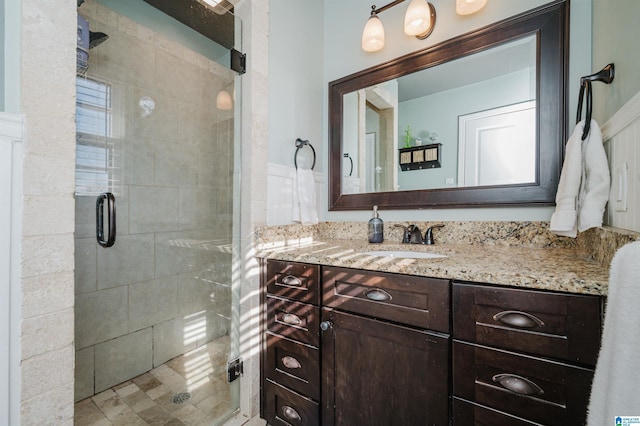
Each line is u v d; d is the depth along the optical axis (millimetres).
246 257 1288
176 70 1557
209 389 1363
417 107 1451
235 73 1350
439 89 1385
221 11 1336
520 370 673
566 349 627
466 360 740
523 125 1181
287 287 1142
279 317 1170
